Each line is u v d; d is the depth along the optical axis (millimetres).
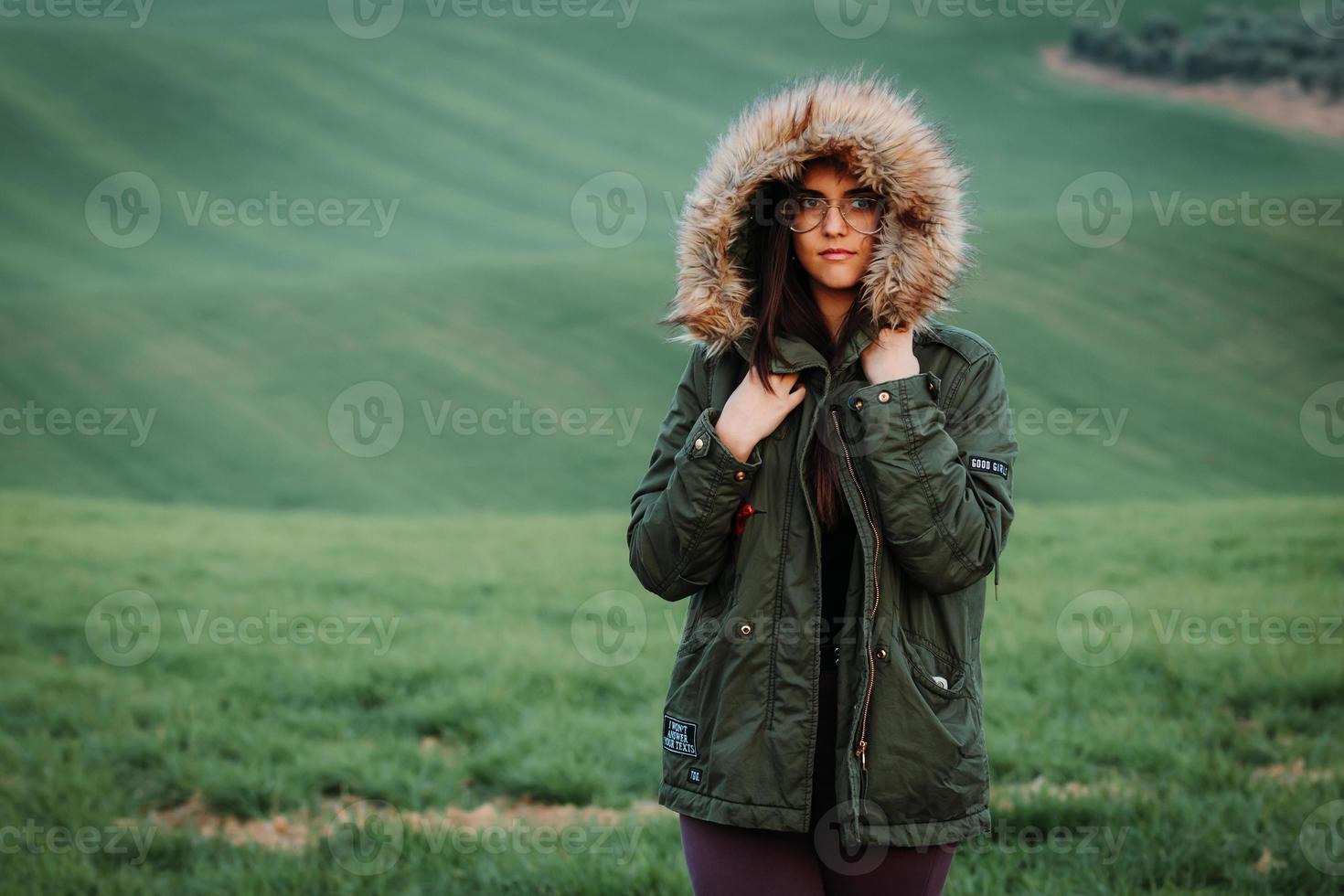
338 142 123438
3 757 8883
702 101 138000
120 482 51688
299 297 73125
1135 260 74625
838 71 3752
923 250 3500
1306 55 142250
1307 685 9992
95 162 110562
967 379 3688
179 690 11109
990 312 67562
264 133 122562
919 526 3375
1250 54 140875
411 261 95000
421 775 8508
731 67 147375
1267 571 16391
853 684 3447
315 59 142000
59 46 130875
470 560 19766
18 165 106875
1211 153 120750
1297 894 6031
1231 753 8352
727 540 3629
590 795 8266
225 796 8141
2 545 21062
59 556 19969
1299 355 64000
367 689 11062
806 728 3434
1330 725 9102
